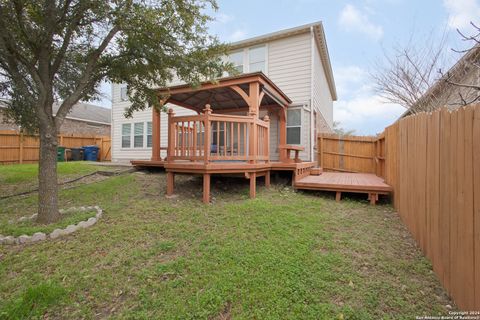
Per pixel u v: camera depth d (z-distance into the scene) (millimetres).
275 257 2477
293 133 8484
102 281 2176
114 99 12469
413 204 3014
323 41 8914
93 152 13922
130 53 4055
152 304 1884
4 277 2283
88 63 3967
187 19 3779
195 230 3211
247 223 3438
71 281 2184
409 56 5648
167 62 4191
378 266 2354
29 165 8992
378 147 7102
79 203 4527
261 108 8391
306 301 1867
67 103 3836
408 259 2488
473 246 1581
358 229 3316
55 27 3465
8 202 4828
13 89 4617
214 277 2170
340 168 8742
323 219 3662
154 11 3502
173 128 5078
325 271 2248
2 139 10828
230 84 6145
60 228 3170
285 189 5738
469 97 4375
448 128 1981
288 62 8523
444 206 2035
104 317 1786
